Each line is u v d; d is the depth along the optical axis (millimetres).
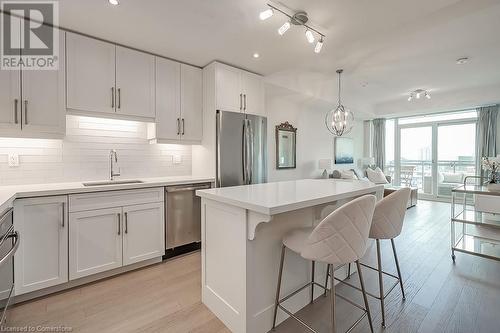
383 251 2965
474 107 5625
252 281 1529
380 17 2188
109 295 2021
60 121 2229
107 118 2562
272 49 2799
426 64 3672
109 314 1781
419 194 6809
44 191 1928
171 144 3289
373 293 2053
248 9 2055
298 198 1513
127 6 1979
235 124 3160
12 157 2250
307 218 1979
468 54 3318
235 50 2807
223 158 3051
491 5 2182
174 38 2516
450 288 2127
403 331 1606
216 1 1944
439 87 4977
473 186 3049
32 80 2094
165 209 2658
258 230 1574
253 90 3486
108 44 2520
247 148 3242
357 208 1278
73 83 2303
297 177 5281
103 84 2479
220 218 1705
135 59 2701
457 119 6180
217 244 1741
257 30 2387
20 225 1843
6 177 2225
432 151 6598
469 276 2342
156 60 2865
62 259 2031
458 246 2904
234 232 1582
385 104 6441
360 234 1336
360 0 1939
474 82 4629
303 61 3174
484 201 2766
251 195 1632
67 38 2273
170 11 2061
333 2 1967
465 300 1947
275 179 4820
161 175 3219
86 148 2650
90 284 2193
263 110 3639
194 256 2832
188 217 2846
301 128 5363
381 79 4418
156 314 1781
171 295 2025
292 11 2090
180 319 1728
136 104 2697
